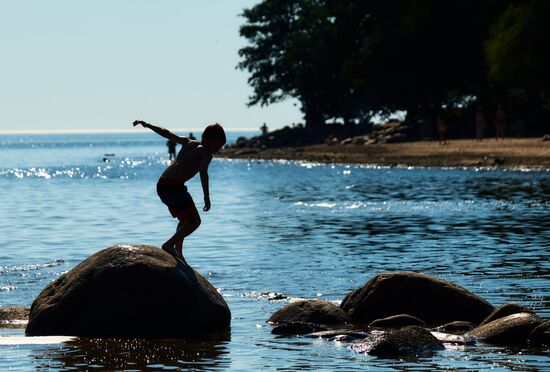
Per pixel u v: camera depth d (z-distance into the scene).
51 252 23.73
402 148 81.38
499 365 11.21
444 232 26.89
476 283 17.62
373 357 11.71
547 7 77.00
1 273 19.80
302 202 40.16
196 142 13.95
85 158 135.38
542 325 12.61
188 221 13.97
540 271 19.06
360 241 25.14
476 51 92.06
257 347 12.38
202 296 13.57
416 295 14.63
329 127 120.25
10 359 11.52
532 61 77.88
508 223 28.92
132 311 13.12
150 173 77.19
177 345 12.51
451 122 90.25
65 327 13.23
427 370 10.97
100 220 32.62
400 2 99.94
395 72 97.06
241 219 32.53
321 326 13.64
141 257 13.48
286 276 19.14
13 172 81.88
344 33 110.25
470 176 52.81
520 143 70.75
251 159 99.19
